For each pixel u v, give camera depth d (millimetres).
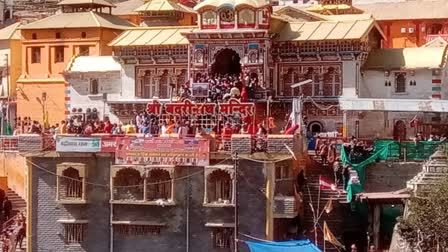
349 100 72125
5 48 103562
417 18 109188
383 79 75875
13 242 65812
